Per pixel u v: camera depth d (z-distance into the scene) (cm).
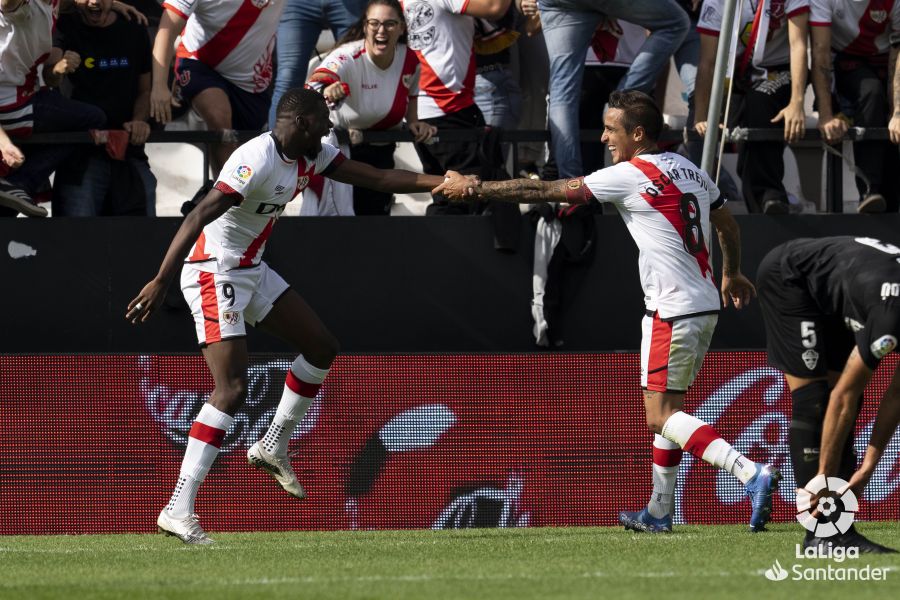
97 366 2155
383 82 2338
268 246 2252
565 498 2172
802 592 1172
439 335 2259
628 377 2184
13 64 2205
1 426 2147
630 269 2269
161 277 1639
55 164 2295
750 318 2281
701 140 2408
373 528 2148
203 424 1759
